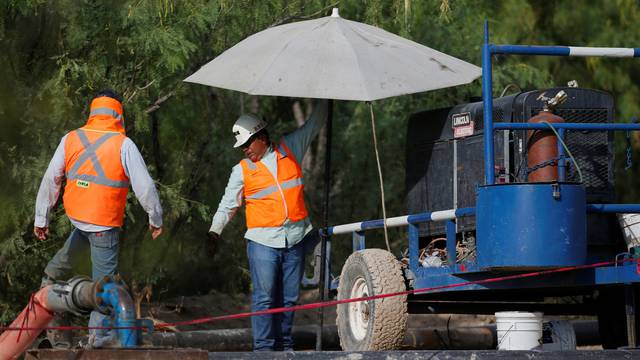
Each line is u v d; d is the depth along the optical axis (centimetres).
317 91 1628
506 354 1420
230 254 3039
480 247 1473
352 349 1747
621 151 3841
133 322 1249
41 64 2230
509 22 3494
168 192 2316
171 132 2566
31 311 1440
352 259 1761
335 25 1748
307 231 1775
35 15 2175
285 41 1719
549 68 3734
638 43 3706
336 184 3394
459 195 1723
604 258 1569
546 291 1775
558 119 1527
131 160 1540
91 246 1540
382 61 1691
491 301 1912
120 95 2191
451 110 1775
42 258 2227
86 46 2200
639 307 1711
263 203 1728
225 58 1745
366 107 3103
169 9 2145
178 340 2142
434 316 2873
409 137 1878
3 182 2186
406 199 1880
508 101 1616
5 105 2181
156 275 2564
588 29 3791
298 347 2295
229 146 2697
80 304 1349
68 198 1539
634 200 3919
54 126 2158
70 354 1193
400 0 2317
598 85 3825
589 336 2438
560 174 1510
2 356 1483
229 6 2230
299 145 1789
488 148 1476
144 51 2159
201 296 3019
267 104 3388
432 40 2944
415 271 1711
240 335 2248
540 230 1416
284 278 1766
